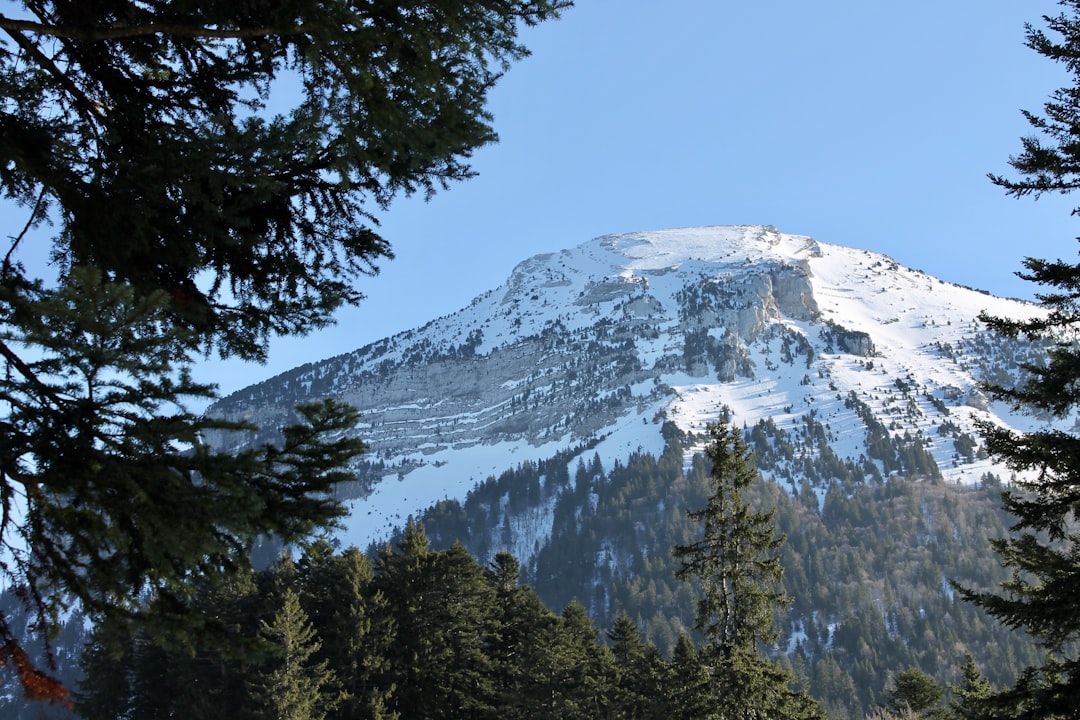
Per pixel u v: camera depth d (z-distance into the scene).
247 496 4.73
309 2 5.57
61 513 4.63
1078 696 11.90
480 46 6.30
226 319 6.60
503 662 49.94
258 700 37.59
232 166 5.71
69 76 6.43
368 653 42.97
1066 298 13.11
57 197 6.01
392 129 6.05
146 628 4.96
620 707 42.62
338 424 5.24
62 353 4.18
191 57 6.67
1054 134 13.49
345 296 7.07
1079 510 12.98
